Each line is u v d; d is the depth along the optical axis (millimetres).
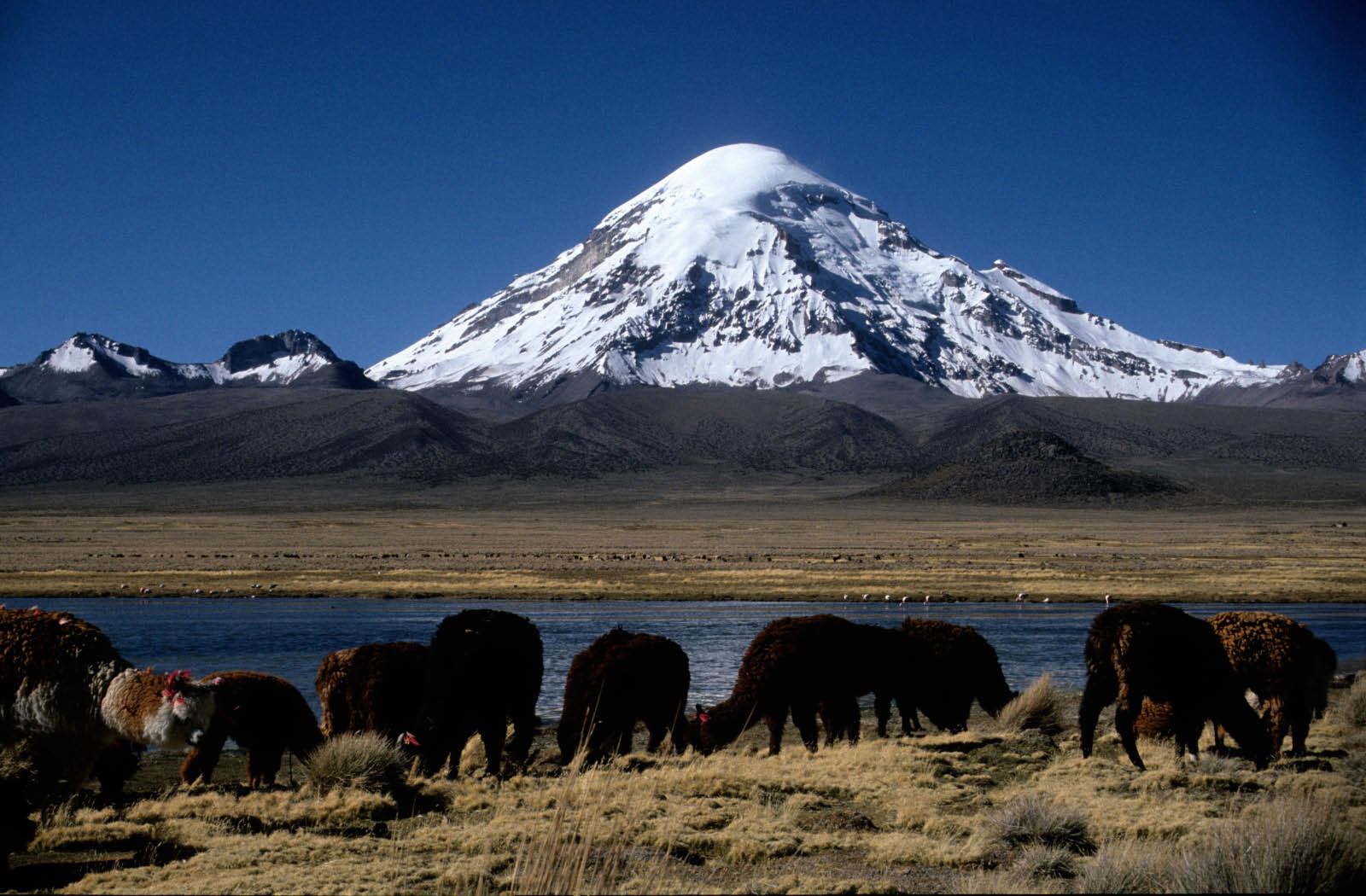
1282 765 16812
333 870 11469
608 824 12914
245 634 39875
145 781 17047
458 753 17109
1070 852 12234
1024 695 21078
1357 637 41062
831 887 10961
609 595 55906
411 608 50625
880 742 18516
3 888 11117
